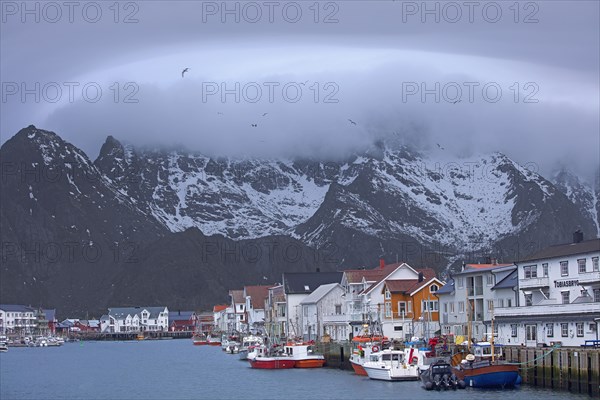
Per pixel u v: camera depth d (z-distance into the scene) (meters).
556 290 143.50
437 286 191.75
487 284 166.00
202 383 168.00
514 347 128.75
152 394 152.50
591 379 109.06
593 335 122.38
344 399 126.00
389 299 193.25
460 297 175.25
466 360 127.50
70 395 156.88
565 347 119.88
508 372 123.19
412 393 126.81
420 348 151.88
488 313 165.12
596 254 135.25
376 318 196.38
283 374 173.88
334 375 165.25
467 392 122.06
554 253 146.00
